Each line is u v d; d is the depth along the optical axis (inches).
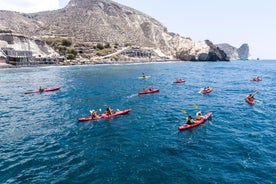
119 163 751.1
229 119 1216.2
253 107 1477.6
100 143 919.7
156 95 1914.4
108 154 818.8
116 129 1083.3
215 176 668.7
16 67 4766.2
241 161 754.8
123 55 7116.1
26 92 2127.2
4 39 5442.9
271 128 1071.6
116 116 1294.3
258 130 1045.2
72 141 948.0
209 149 847.1
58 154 827.4
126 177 668.7
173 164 738.8
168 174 681.6
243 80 2930.6
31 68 4717.0
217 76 3388.3
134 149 856.3
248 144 887.7
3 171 716.7
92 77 3218.5
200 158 777.6
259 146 869.2
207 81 2815.0
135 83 2628.0
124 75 3457.2
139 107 1509.6
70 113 1392.7
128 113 1357.0
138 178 662.5
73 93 2049.7
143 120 1219.2
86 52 6939.0
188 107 1491.1
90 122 1196.5
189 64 6422.2
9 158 804.6
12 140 975.0
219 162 749.3
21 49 5502.0
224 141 919.7
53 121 1232.8
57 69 4522.6
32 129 1109.7
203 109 1435.8
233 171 695.1
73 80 2925.7
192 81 2800.2
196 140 935.0
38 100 1798.7
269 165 728.3
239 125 1117.1
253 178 658.2
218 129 1061.8
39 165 749.9
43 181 658.8
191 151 832.9
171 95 1909.4
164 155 804.0
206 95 1903.3
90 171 705.0
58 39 7224.4
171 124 1147.9
